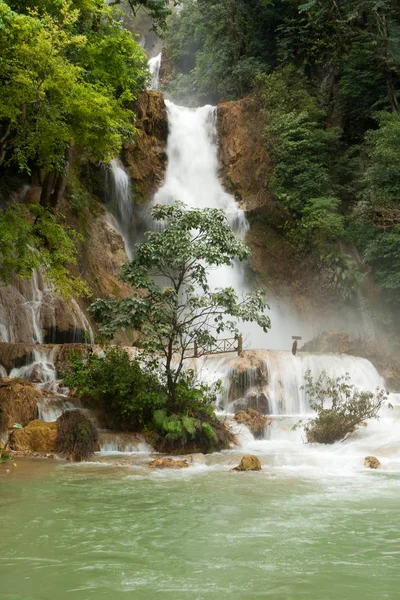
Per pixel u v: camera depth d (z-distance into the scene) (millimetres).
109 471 10055
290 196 32031
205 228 13016
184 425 12109
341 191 33844
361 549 5805
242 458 10547
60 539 6094
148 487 8750
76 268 22953
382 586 4824
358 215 29312
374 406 13398
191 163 34250
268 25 40188
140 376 13141
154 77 48969
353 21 33438
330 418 12867
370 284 29203
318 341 23578
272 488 8758
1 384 13359
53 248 18031
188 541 6051
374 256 28500
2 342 16938
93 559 5484
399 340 27266
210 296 12906
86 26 21641
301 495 8273
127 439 12133
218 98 41875
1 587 4789
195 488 8711
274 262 31156
